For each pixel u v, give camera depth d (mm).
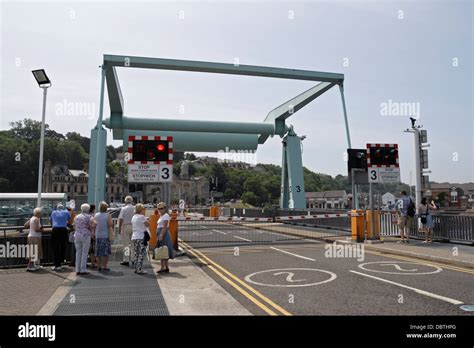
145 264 11219
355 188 18891
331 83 27969
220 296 7383
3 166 113562
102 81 23844
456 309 6375
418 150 18297
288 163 31234
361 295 7344
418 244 14711
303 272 9773
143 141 12828
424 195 18109
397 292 7555
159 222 10227
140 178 12742
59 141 134500
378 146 15734
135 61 23953
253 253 13477
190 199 130000
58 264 10469
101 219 10312
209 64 25203
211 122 30828
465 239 14477
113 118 28984
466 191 101750
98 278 9234
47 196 40281
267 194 126750
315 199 124875
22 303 6926
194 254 13336
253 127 31406
